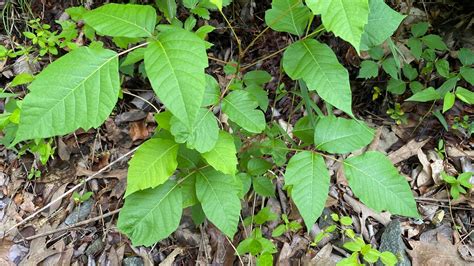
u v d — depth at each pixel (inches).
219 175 70.6
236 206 69.3
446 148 118.1
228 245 98.9
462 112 122.0
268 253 71.4
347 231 87.2
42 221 107.8
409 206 66.0
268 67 128.2
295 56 61.4
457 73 119.1
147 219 66.6
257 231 89.2
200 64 47.1
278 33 130.7
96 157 118.2
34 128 47.1
